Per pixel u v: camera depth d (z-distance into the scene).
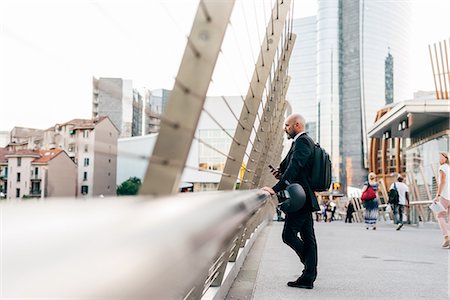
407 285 5.42
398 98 186.75
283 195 5.15
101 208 0.51
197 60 1.52
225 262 3.98
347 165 178.75
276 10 4.54
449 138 21.94
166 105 1.46
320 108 183.62
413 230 17.66
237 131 3.87
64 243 0.36
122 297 0.39
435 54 20.91
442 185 10.05
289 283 5.16
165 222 0.58
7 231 0.37
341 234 15.08
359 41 180.62
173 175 1.42
